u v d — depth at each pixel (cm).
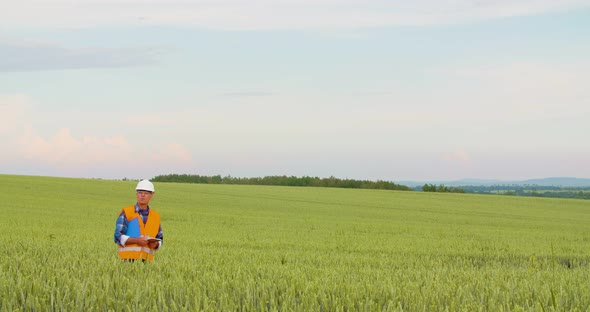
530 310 671
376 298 734
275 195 7625
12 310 647
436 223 4550
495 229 4006
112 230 2947
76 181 7900
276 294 766
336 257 1769
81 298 688
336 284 834
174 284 805
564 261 2073
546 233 3722
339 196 7912
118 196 6231
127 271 958
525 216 5906
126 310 654
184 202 5938
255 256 1664
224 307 661
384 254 2008
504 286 899
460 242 2747
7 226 2850
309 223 3953
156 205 5388
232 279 902
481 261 1967
